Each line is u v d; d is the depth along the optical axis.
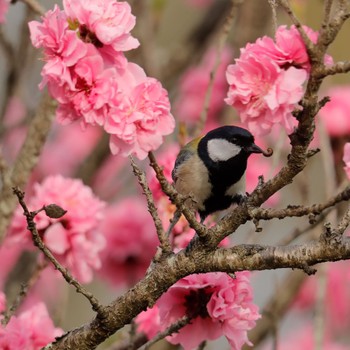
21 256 12.76
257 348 11.68
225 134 9.15
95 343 6.81
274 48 6.12
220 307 7.16
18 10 14.33
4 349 7.56
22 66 12.05
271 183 6.16
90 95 6.64
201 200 9.27
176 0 16.38
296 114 5.82
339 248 6.07
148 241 11.62
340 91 11.98
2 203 9.62
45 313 8.01
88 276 9.04
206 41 14.79
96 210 9.03
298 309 14.54
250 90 6.22
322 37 5.62
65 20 6.57
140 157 6.71
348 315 14.48
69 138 15.10
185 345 7.40
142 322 8.45
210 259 6.50
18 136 14.38
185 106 13.80
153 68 12.21
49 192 9.05
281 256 6.27
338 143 11.45
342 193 5.79
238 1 9.50
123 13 6.68
